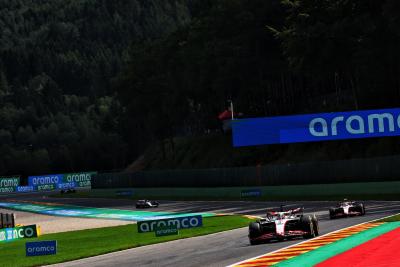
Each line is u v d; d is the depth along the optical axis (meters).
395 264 37.88
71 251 75.94
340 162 162.38
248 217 118.56
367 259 41.44
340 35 189.00
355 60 181.25
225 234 83.31
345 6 196.62
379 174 151.25
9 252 84.44
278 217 62.72
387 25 177.50
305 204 141.00
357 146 194.75
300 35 193.75
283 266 41.38
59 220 172.00
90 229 125.12
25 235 113.44
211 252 56.91
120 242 85.81
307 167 172.50
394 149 177.00
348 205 92.94
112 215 174.25
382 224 70.81
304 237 62.25
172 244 73.50
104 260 58.97
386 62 179.38
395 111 145.12
